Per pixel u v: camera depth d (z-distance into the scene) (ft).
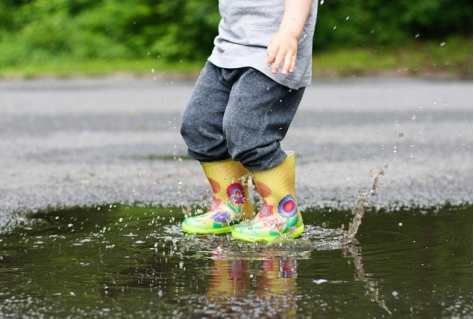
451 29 81.87
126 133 32.37
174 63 75.05
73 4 83.71
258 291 10.09
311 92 52.90
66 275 11.02
